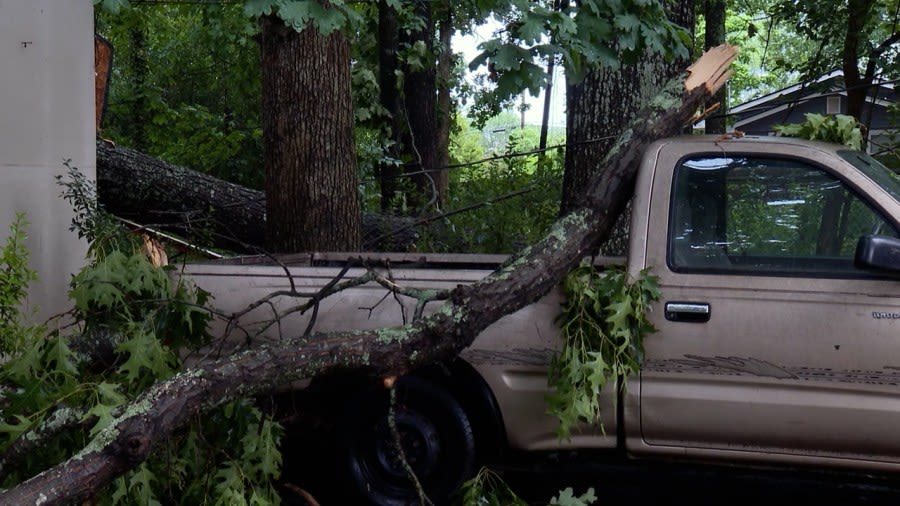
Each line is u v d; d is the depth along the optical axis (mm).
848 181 4535
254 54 14359
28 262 5688
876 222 4480
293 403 4891
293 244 7758
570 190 7461
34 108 5809
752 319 4465
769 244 4570
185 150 15641
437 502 4859
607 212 4641
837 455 4484
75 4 6164
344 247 7828
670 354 4547
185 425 4000
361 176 13922
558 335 4633
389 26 14617
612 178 4699
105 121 16297
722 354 4496
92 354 4309
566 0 5367
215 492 4086
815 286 4438
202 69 17719
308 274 4883
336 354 3945
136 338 3994
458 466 4848
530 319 4672
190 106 16656
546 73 4938
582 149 7406
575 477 5613
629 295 4461
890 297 4363
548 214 9539
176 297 4484
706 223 4641
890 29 12523
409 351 4074
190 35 17078
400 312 4781
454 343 4156
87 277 4242
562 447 4766
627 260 4664
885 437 4391
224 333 4574
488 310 4215
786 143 4660
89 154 6320
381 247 9219
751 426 4500
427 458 4891
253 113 16500
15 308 5164
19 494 3186
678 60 7262
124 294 4328
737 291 4496
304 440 6164
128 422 3412
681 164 4699
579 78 5250
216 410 4105
